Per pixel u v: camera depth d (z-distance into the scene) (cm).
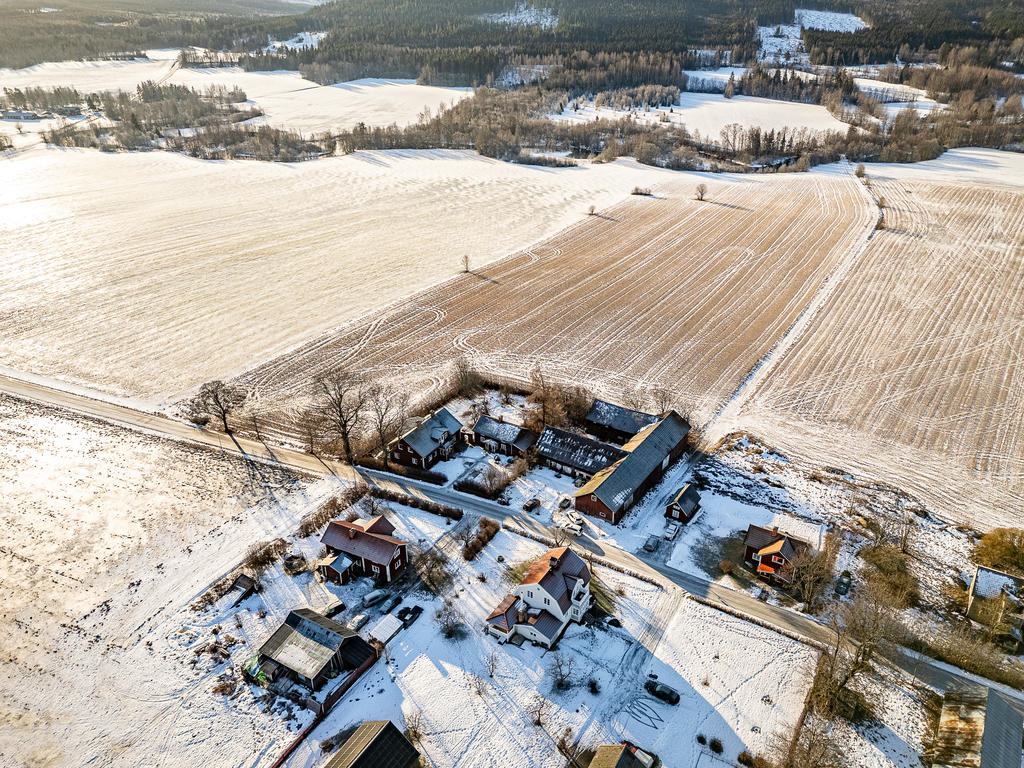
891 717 4891
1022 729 4541
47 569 6147
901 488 7438
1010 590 5762
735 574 6209
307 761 4531
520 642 5488
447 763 4531
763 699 5019
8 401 8856
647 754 4459
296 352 10238
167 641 5441
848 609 5638
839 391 9275
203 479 7425
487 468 7681
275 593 5938
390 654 5353
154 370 9700
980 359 10019
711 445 8175
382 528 6444
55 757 4559
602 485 6838
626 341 10619
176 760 4547
